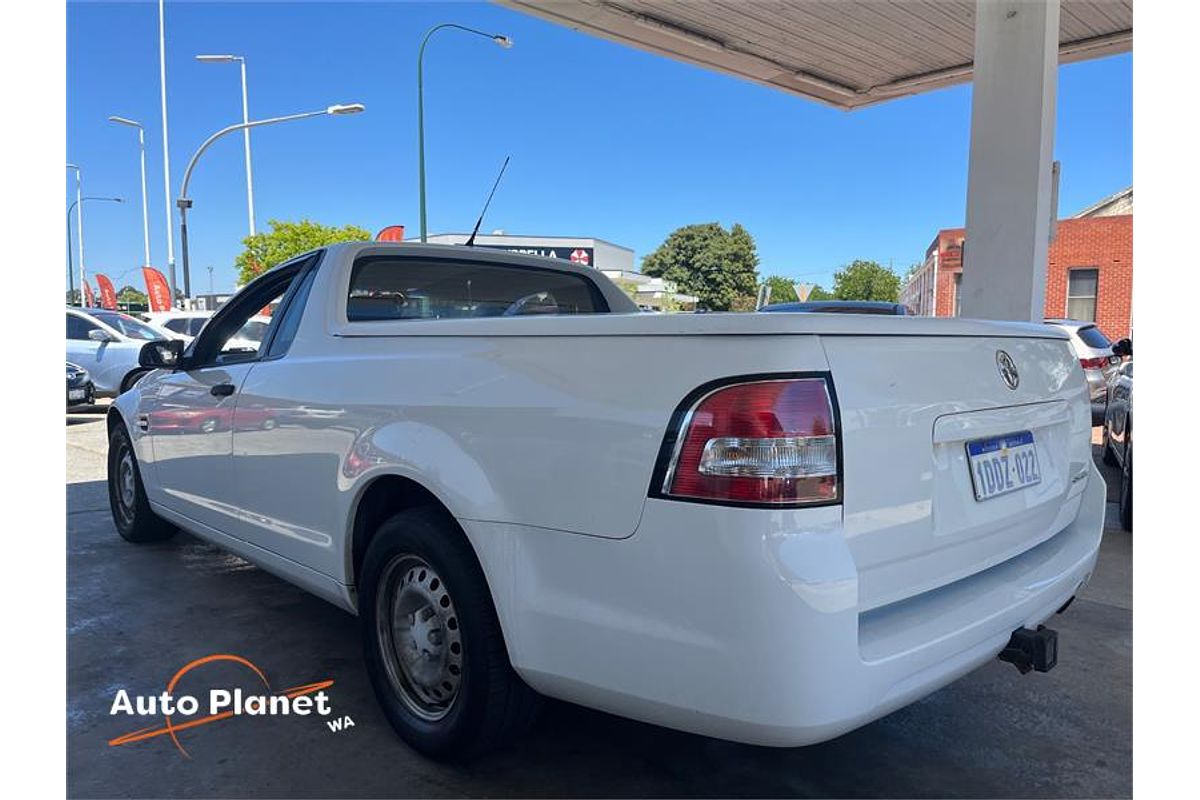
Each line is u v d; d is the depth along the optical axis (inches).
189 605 158.9
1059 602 98.4
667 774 101.8
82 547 199.0
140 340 503.5
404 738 105.0
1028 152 242.5
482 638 92.3
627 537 77.2
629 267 2874.0
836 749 108.6
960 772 103.2
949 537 86.0
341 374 113.5
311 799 95.3
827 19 322.0
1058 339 112.9
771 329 74.3
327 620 151.3
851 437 75.1
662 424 75.8
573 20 318.3
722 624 71.3
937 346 87.7
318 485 115.8
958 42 346.3
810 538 71.0
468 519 90.1
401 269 139.3
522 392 87.8
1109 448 323.6
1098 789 99.3
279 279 151.4
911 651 75.9
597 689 80.7
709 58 366.3
